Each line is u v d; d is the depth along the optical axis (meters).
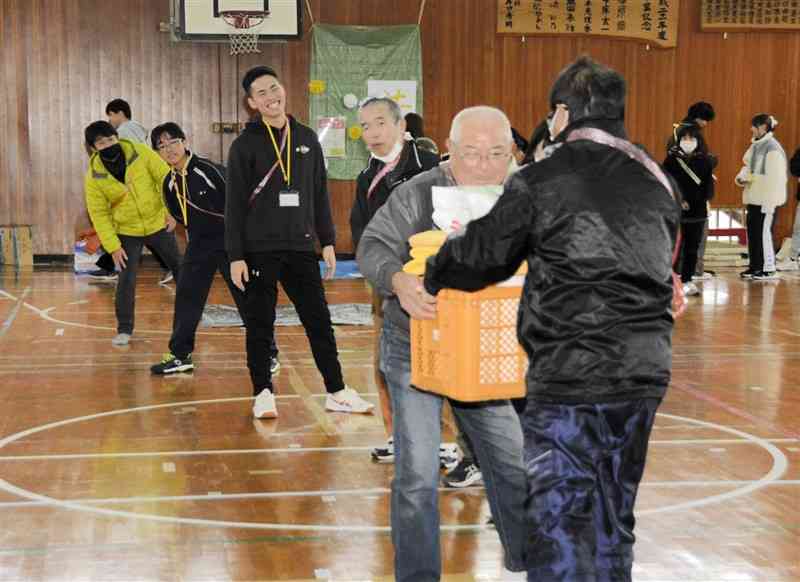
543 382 2.90
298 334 9.80
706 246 16.23
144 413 6.74
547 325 2.90
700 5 16.31
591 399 2.88
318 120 15.59
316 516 4.77
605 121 3.00
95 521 4.67
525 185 2.91
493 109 3.60
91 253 14.20
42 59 15.28
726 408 6.95
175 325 7.96
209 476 5.38
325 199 6.63
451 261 2.98
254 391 6.65
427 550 3.51
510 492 3.63
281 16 15.13
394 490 3.55
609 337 2.87
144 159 8.89
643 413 2.95
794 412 6.86
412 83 15.73
